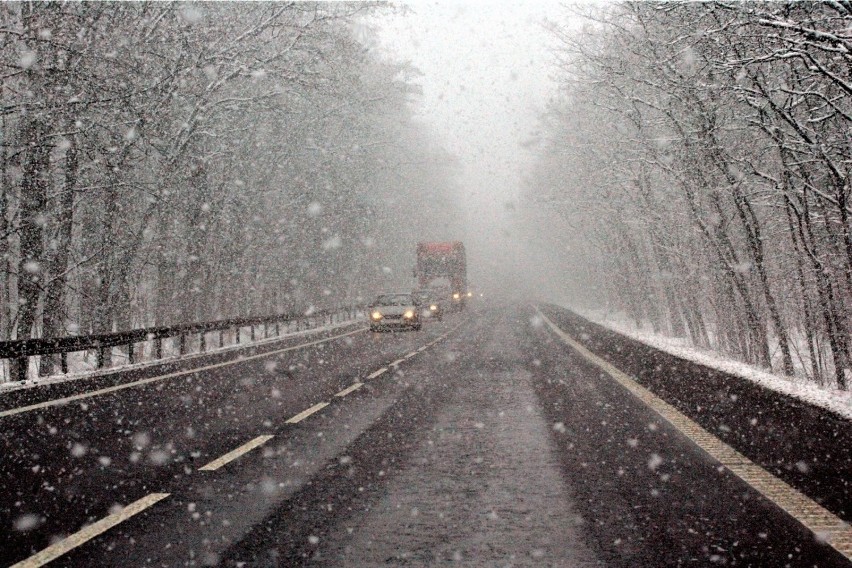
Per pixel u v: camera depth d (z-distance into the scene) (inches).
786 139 617.0
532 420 348.8
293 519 192.2
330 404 416.5
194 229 1136.8
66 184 797.2
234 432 329.4
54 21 737.6
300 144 1434.5
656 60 759.7
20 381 553.6
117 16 853.8
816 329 742.5
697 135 784.3
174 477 241.4
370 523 188.1
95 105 785.6
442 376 554.3
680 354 700.0
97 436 321.7
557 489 220.8
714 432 309.4
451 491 219.9
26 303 714.8
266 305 1763.0
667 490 217.9
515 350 786.2
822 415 346.6
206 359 751.7
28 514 198.8
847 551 165.0
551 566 157.0
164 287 1173.1
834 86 567.2
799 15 529.3
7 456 278.5
